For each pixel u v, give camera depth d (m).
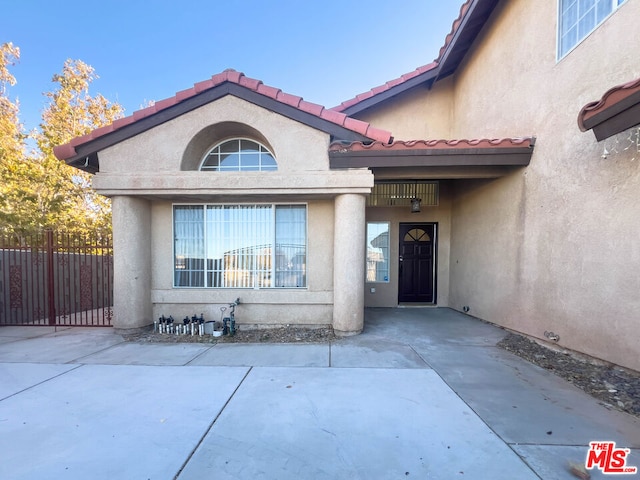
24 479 2.37
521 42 6.05
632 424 3.07
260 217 6.65
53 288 7.08
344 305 6.00
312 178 5.80
